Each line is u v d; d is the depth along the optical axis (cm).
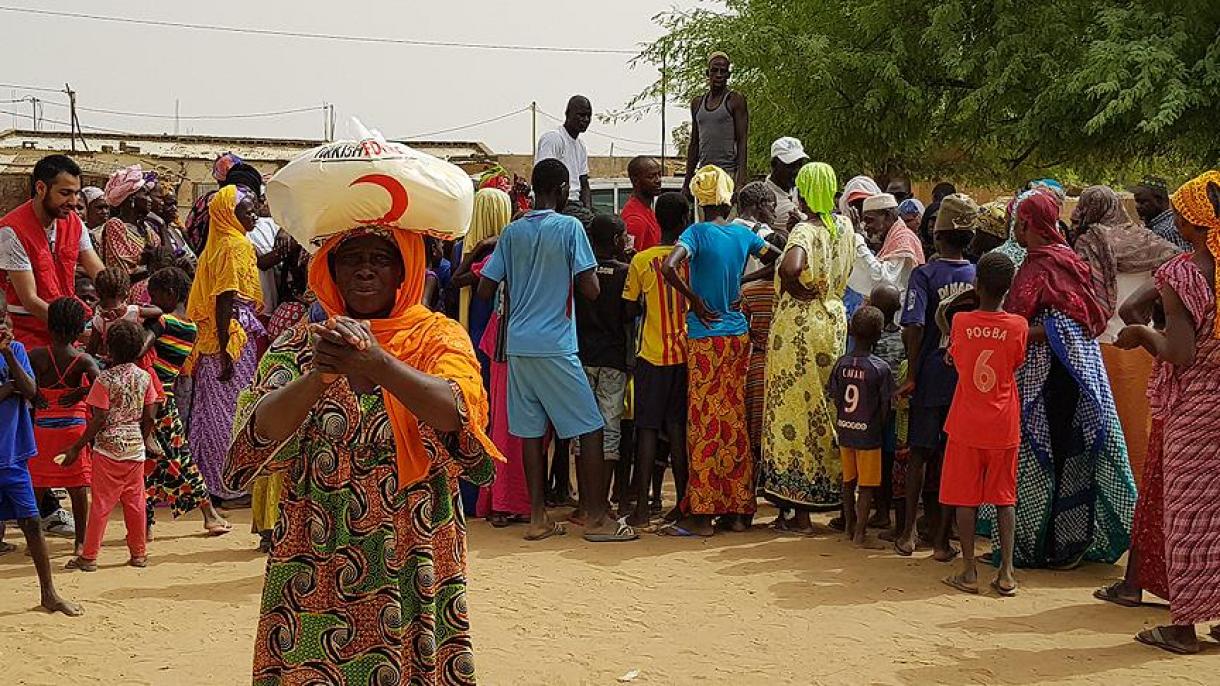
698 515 770
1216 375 517
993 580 655
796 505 763
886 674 500
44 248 763
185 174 3262
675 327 770
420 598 313
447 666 321
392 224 319
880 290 773
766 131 2158
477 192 825
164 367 775
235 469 317
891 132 2039
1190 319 517
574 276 740
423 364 318
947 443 641
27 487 585
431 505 319
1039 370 659
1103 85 1559
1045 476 663
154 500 766
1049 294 649
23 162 3105
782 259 739
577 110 1016
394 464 314
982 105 1859
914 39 1998
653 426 779
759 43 2100
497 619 578
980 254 762
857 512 737
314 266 328
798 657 521
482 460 323
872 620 577
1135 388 747
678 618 580
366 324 302
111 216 1018
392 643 310
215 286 816
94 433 661
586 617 582
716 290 759
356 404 314
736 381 765
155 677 496
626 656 522
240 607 601
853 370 725
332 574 312
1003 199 820
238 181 975
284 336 329
